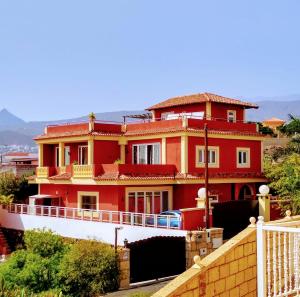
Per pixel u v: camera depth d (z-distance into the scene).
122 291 23.64
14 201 48.53
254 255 10.84
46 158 43.97
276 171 37.03
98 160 38.38
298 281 10.58
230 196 38.28
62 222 33.94
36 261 25.58
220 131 37.41
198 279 9.51
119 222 30.31
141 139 38.31
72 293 24.36
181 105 42.09
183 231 26.77
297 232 10.02
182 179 34.72
